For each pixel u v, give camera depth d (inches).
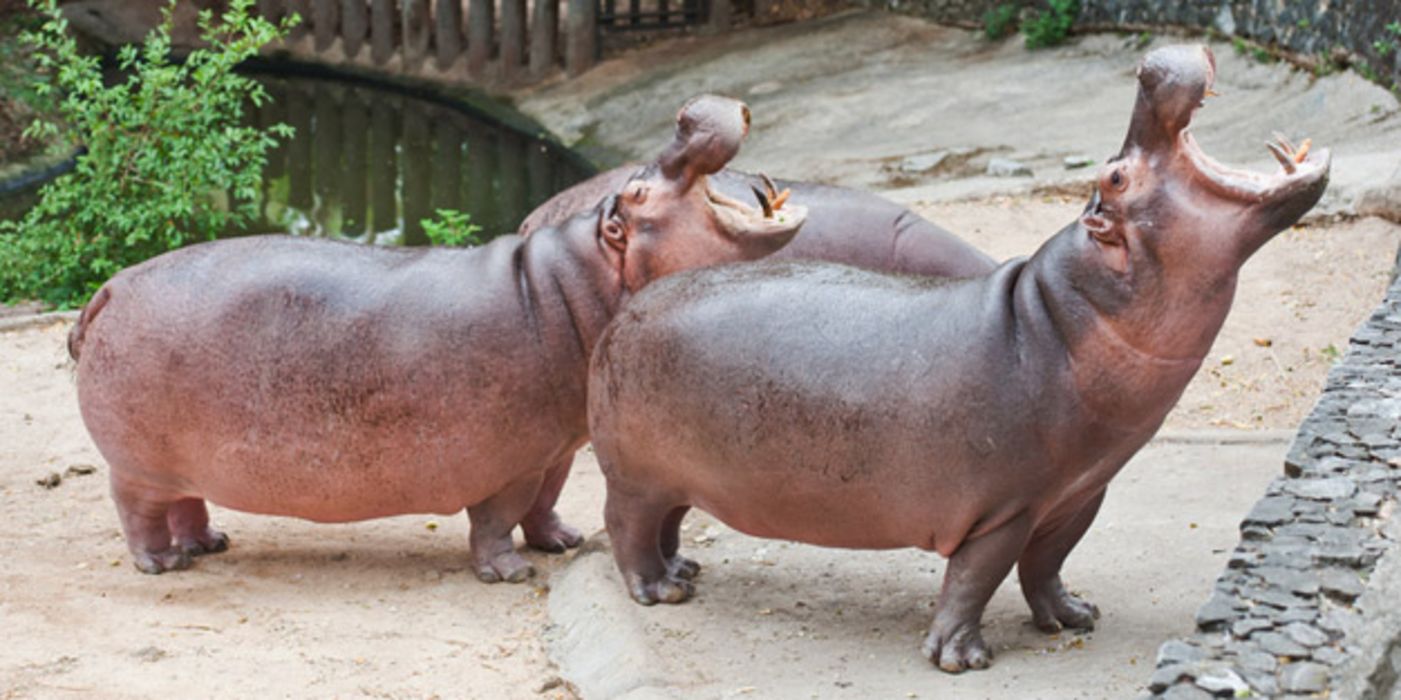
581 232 271.9
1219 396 398.9
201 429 276.4
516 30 948.6
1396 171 499.8
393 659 252.4
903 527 233.1
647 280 268.2
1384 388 229.3
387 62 994.7
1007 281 225.9
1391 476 201.5
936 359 224.8
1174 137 207.6
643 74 909.8
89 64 565.3
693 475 245.0
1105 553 281.3
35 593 280.8
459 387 270.1
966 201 572.7
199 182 562.9
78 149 816.3
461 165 831.7
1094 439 221.9
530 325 271.7
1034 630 251.0
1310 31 664.4
